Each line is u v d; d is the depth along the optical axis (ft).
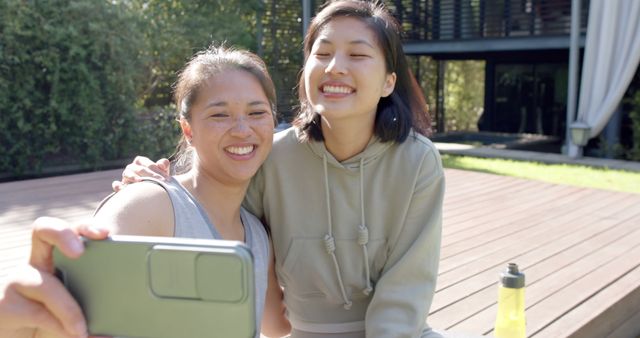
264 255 4.85
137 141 25.68
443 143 34.40
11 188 17.13
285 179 5.16
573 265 11.07
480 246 12.30
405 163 5.03
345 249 5.17
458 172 21.95
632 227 13.92
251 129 4.19
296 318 5.53
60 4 22.94
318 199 5.14
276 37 35.55
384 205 5.12
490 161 26.58
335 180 5.08
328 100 4.66
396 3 35.09
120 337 2.86
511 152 29.32
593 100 27.25
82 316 2.87
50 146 23.67
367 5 4.83
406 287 5.11
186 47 29.73
